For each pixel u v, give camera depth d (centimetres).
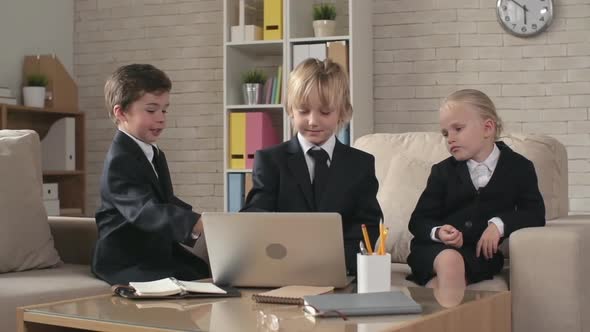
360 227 231
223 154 530
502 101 479
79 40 583
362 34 480
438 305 179
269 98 488
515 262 222
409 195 278
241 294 193
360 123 476
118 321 161
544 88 471
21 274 255
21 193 271
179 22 555
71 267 277
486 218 244
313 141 233
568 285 215
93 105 580
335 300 171
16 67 530
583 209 463
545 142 282
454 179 248
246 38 489
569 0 465
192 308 175
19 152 277
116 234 250
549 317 217
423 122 494
